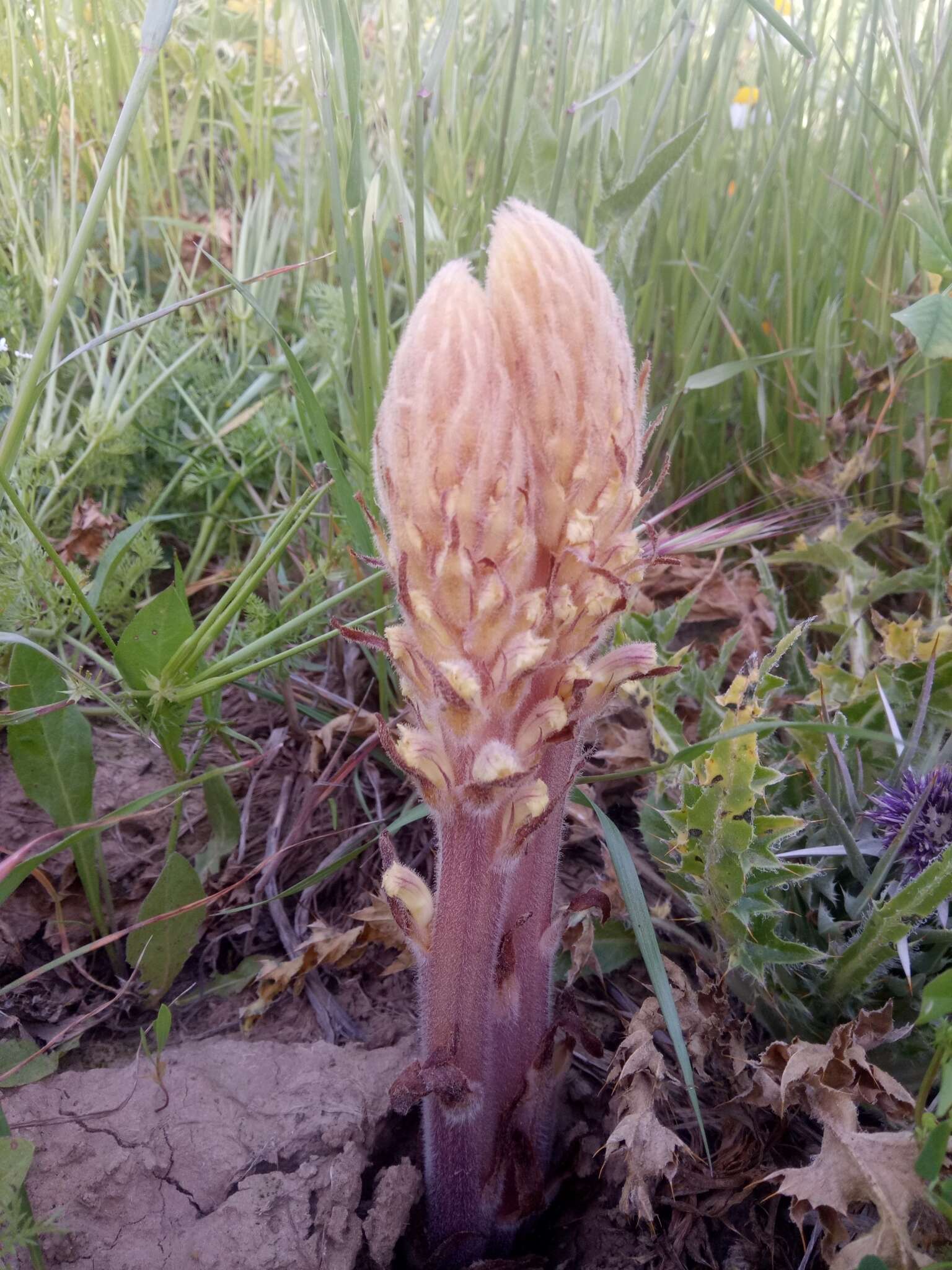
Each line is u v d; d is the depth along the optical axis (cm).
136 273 77
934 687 46
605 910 34
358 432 55
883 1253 29
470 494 22
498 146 57
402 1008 44
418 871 50
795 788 47
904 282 68
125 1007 43
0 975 44
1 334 59
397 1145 37
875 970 37
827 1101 32
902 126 67
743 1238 36
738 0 50
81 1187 33
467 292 23
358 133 48
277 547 44
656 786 47
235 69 86
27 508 53
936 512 55
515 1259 34
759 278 75
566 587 24
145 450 69
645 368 26
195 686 43
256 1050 39
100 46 77
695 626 67
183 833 51
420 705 26
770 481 68
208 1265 32
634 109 62
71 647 58
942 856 35
